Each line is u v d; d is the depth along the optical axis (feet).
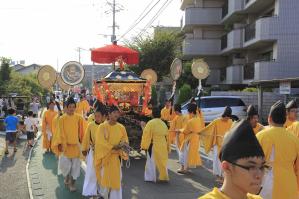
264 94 73.31
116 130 23.53
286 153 16.46
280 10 77.46
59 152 28.04
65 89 52.08
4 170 36.11
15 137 46.50
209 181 31.78
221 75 112.06
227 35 103.14
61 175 33.63
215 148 30.45
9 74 131.95
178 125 38.83
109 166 23.43
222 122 30.32
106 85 43.55
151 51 107.55
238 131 7.59
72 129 27.78
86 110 57.98
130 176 33.83
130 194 27.78
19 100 90.48
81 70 40.11
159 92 107.96
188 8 116.16
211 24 115.55
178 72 44.34
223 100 69.72
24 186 30.09
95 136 24.04
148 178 31.63
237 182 7.55
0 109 80.94
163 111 48.14
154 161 31.40
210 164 38.75
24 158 42.70
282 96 72.02
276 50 78.38
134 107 43.86
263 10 90.84
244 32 92.99
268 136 16.58
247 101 77.61
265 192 16.40
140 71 108.06
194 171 35.73
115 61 51.57
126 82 43.78
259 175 7.50
